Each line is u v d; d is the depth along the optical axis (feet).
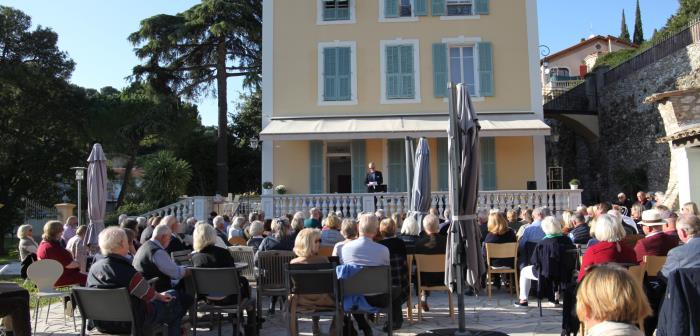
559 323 28.35
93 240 38.11
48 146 108.47
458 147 24.21
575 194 63.62
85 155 114.42
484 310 32.19
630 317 9.85
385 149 73.67
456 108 24.43
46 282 27.91
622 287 9.86
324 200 65.51
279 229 33.30
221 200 70.23
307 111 74.13
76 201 117.80
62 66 108.17
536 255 29.53
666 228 28.14
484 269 24.54
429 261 29.73
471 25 74.02
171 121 102.73
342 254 23.89
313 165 73.67
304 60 74.64
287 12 75.25
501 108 73.05
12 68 100.12
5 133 105.70
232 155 125.39
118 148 112.68
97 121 108.47
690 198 55.57
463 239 23.93
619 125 89.30
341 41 74.54
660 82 78.33
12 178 108.27
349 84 73.97
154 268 23.76
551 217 29.60
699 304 15.37
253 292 39.01
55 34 108.68
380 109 73.72
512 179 72.38
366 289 22.98
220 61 89.56
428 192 40.14
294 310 23.20
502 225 34.86
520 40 73.67
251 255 33.32
